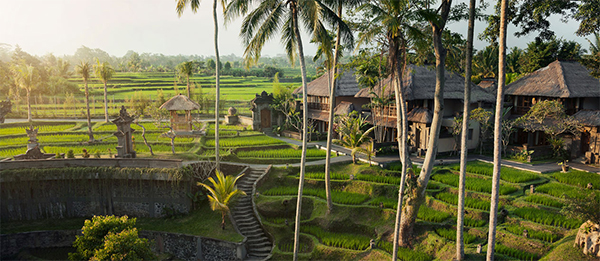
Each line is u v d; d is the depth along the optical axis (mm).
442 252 22688
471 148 39531
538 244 21406
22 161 29266
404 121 21578
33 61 122938
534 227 22938
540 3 23469
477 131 39594
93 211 30344
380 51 23781
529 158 34438
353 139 35406
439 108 23188
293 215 29656
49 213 30000
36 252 27766
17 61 115062
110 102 83875
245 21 21719
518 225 23719
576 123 32844
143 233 27719
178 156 35469
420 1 22578
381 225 26656
